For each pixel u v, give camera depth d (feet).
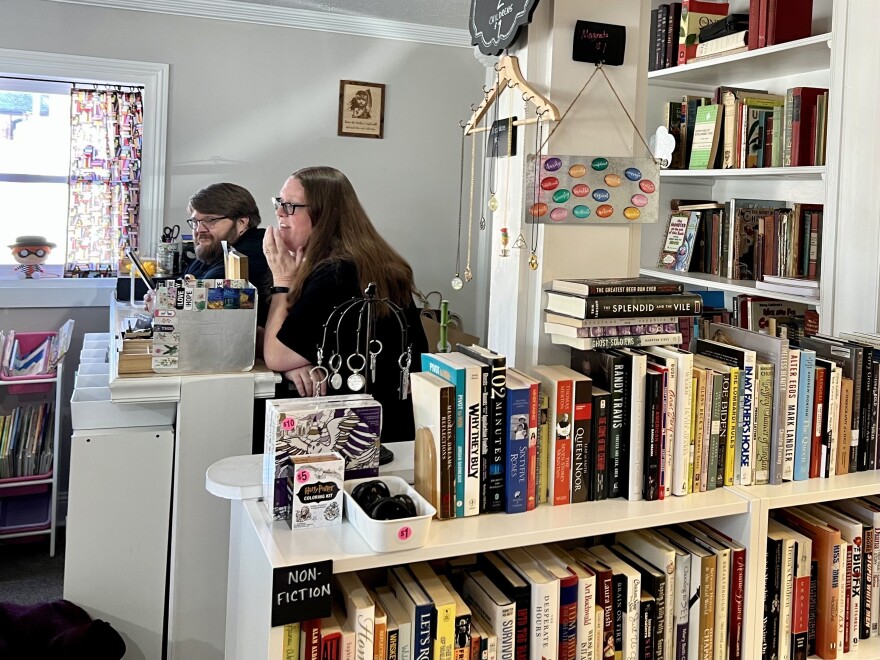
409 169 13.60
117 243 12.20
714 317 9.82
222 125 12.47
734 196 10.76
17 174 12.05
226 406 6.70
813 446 5.11
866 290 7.10
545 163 5.11
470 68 13.78
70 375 11.98
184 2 11.96
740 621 4.76
